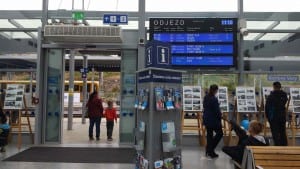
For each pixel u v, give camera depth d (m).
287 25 11.48
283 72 11.33
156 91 6.02
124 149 10.48
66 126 18.69
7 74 11.69
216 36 10.85
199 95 10.80
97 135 12.79
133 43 11.36
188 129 10.89
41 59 11.30
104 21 11.25
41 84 11.28
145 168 5.97
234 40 10.86
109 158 8.98
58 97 11.51
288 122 10.44
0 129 9.61
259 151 5.26
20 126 10.54
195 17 11.29
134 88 11.42
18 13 11.88
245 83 11.30
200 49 10.85
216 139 9.04
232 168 7.79
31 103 11.42
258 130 6.39
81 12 11.27
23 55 11.75
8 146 10.76
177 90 6.37
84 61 20.19
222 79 11.23
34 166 7.85
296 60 11.37
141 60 11.15
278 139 9.16
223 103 10.69
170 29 10.86
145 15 11.53
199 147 10.90
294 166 5.18
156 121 6.07
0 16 11.91
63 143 11.59
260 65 11.36
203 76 11.20
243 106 10.58
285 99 9.30
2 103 11.24
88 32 10.52
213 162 8.50
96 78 31.70
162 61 6.23
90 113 12.79
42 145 11.03
